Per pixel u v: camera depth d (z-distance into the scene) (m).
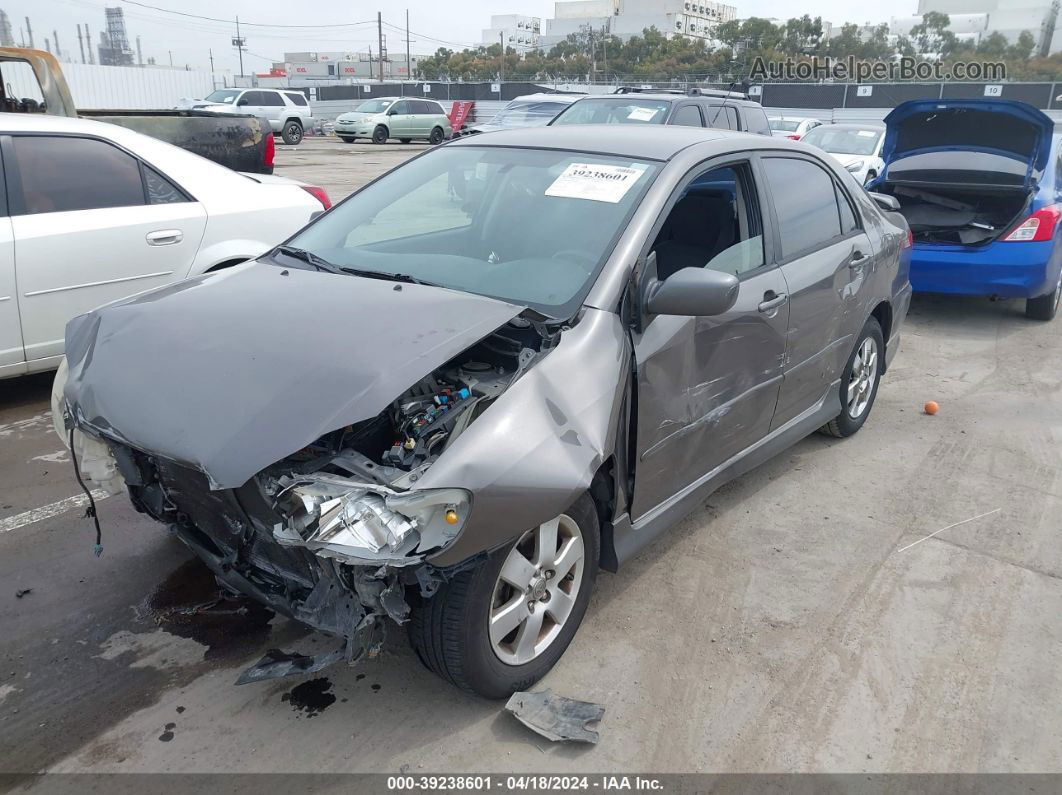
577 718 2.68
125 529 3.79
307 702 2.77
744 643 3.13
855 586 3.52
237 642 3.06
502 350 2.79
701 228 3.65
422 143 30.42
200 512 2.74
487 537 2.33
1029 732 2.75
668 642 3.12
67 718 2.68
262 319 2.71
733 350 3.42
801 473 4.57
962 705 2.86
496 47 90.81
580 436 2.57
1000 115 7.32
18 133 4.77
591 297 2.88
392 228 3.55
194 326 2.73
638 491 3.06
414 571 2.30
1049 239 7.12
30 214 4.76
